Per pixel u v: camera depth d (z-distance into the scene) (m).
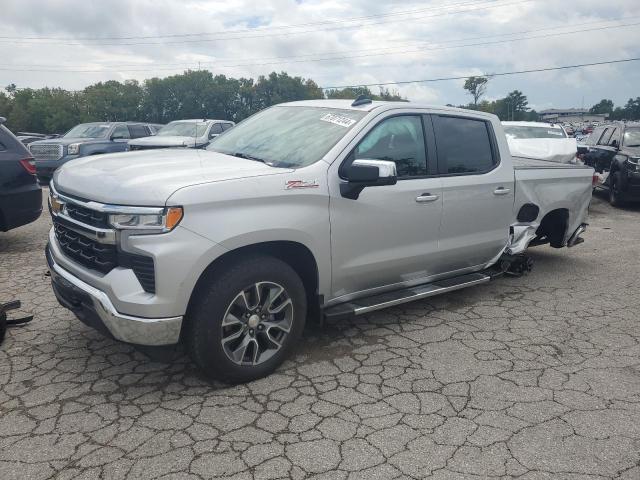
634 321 4.98
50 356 3.93
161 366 3.82
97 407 3.28
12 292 5.29
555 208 5.93
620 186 11.91
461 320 4.90
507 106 121.56
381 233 4.16
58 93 90.69
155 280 3.09
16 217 6.64
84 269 3.43
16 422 3.10
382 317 4.93
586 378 3.83
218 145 4.70
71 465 2.74
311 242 3.71
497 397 3.53
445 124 4.77
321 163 3.82
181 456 2.84
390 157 4.27
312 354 4.10
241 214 3.34
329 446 2.96
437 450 2.95
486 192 4.99
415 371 3.87
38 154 13.62
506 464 2.85
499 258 5.45
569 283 6.16
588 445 3.04
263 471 2.74
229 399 3.42
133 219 3.11
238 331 3.52
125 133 15.58
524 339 4.50
